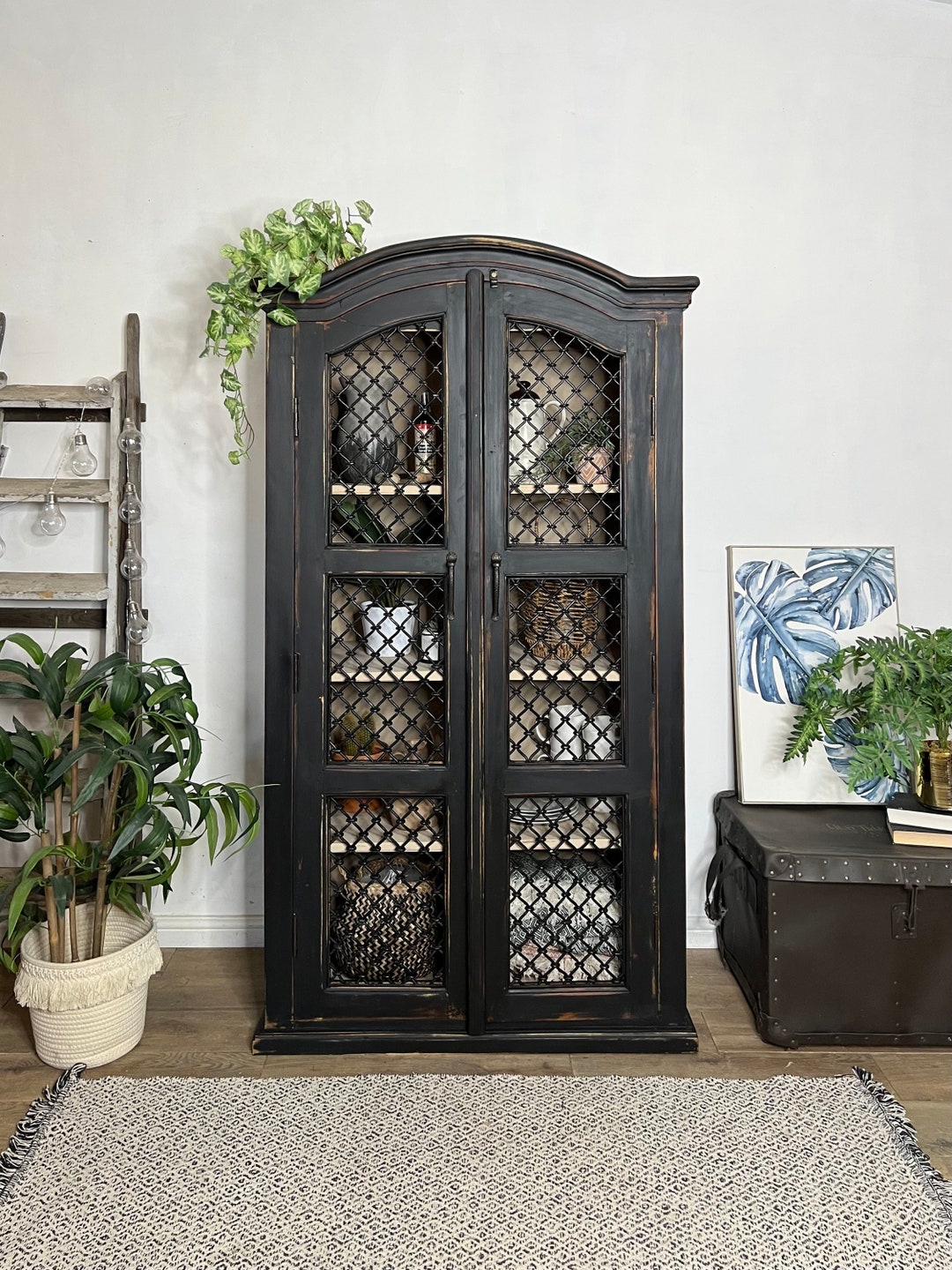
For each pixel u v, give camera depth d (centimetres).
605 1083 194
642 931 205
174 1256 146
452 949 205
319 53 250
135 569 240
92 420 253
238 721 259
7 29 250
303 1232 151
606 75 252
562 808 208
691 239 254
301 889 204
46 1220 153
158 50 250
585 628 205
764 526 258
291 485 199
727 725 260
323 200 252
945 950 205
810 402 256
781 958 207
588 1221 153
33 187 251
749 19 252
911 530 258
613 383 202
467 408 198
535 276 197
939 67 254
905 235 255
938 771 219
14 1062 203
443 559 200
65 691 207
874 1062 204
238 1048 208
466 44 251
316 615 200
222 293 198
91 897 216
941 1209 156
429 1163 168
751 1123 179
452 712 202
